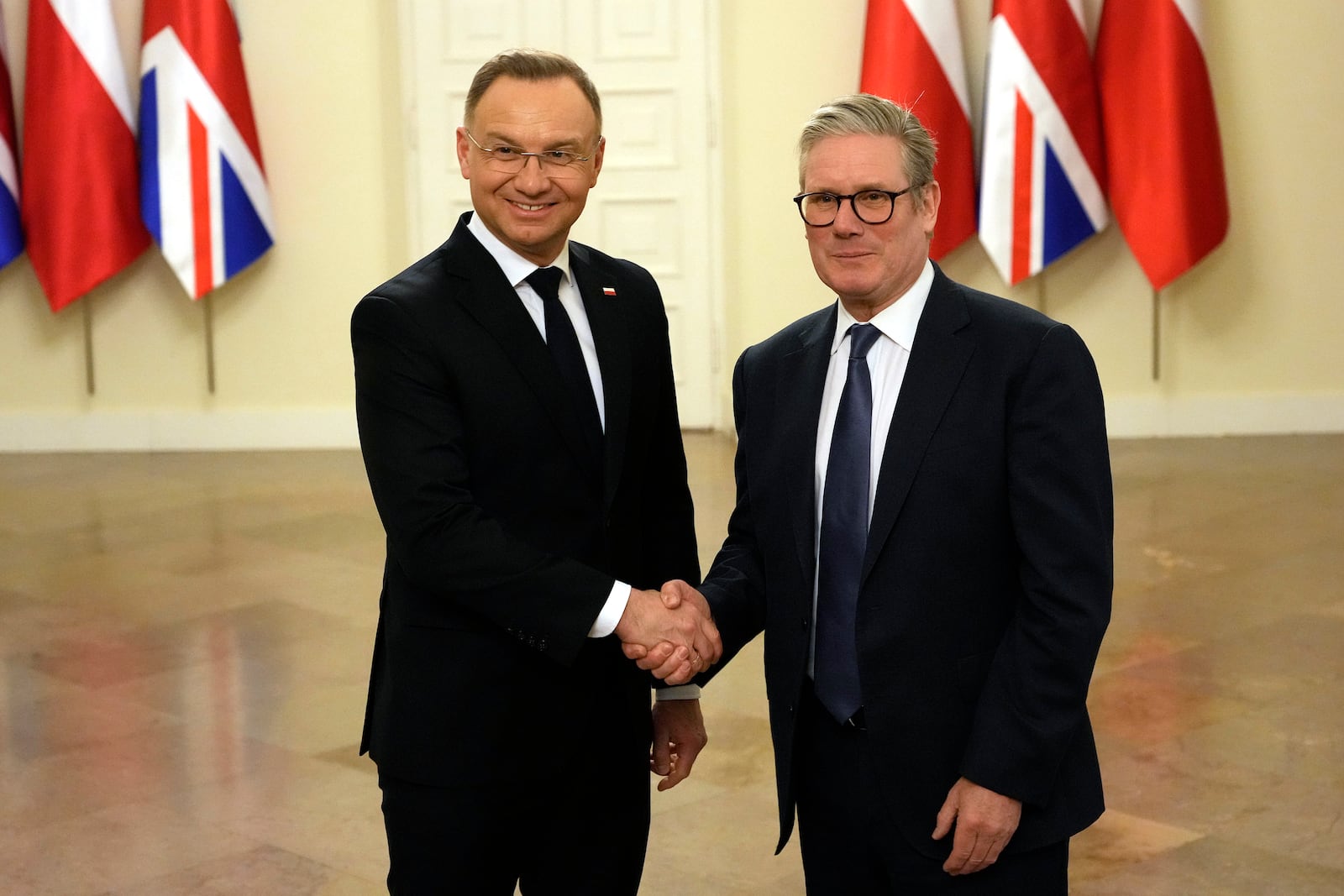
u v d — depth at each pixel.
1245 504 6.00
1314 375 7.43
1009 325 1.84
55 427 7.97
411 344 1.94
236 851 3.13
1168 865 2.96
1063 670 1.76
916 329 1.88
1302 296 7.38
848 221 1.83
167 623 4.81
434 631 2.01
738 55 7.43
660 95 7.51
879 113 1.84
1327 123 7.26
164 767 3.61
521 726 2.02
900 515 1.83
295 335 7.86
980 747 1.78
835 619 1.91
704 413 7.75
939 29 7.06
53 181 7.45
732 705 4.01
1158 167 7.05
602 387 2.07
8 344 7.93
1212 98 7.10
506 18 7.52
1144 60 7.03
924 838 1.84
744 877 2.99
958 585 1.83
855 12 7.35
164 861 3.08
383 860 3.08
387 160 7.68
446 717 2.00
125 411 7.96
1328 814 3.17
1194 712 3.79
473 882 2.05
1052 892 1.85
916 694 1.84
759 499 2.00
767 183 7.51
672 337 7.69
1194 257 7.10
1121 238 7.36
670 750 2.31
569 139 1.95
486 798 2.01
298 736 3.81
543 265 2.04
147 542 5.89
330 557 5.63
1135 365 7.48
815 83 7.41
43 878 3.00
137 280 7.84
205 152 7.38
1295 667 4.10
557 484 2.01
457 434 1.95
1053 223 7.11
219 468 7.44
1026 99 7.03
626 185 7.59
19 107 7.66
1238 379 7.46
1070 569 1.77
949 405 1.83
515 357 1.98
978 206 7.30
